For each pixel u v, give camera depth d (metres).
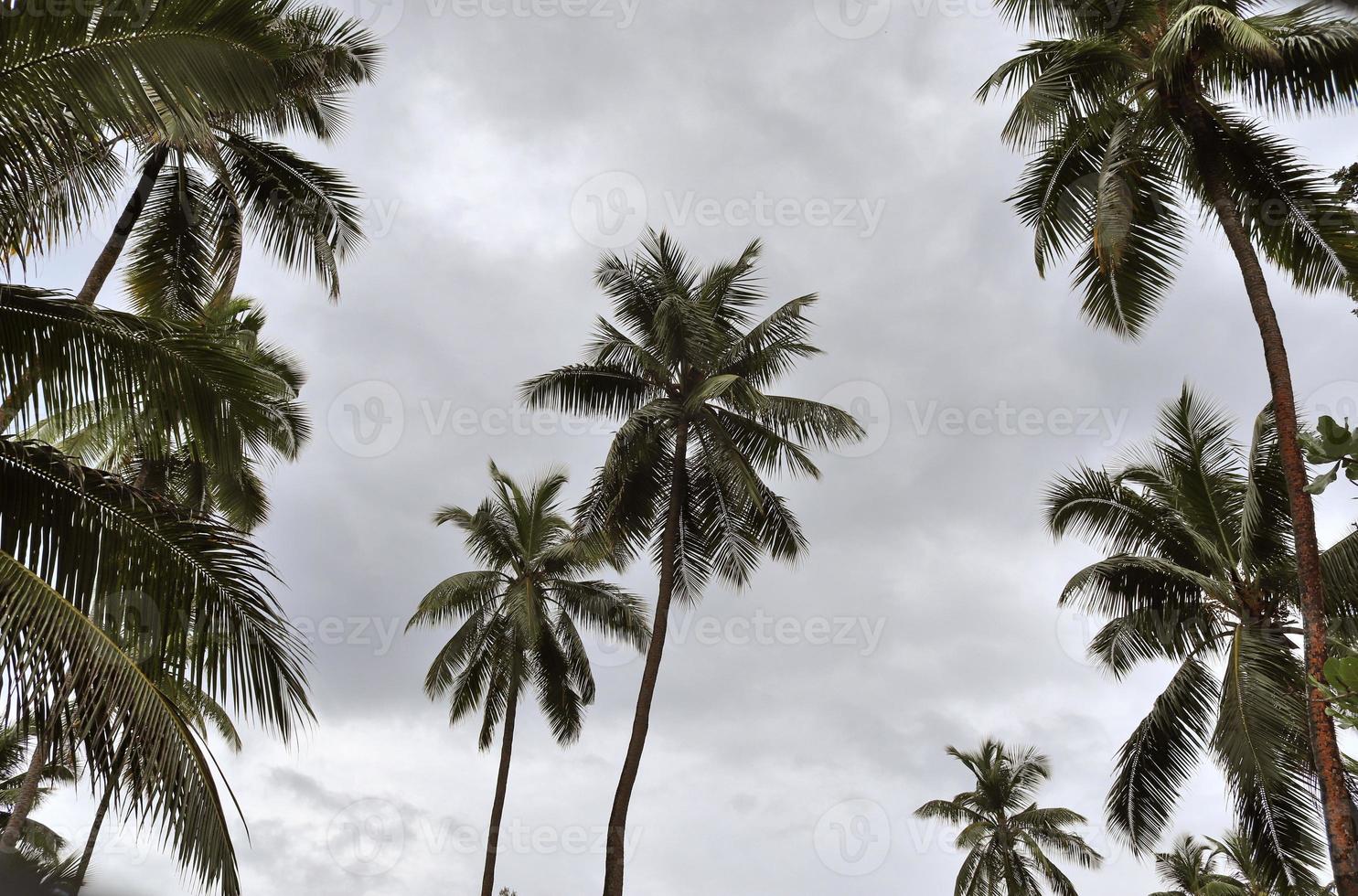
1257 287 10.84
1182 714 16.00
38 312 6.81
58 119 6.48
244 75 7.18
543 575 26.72
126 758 6.01
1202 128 11.78
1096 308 13.84
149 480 18.69
